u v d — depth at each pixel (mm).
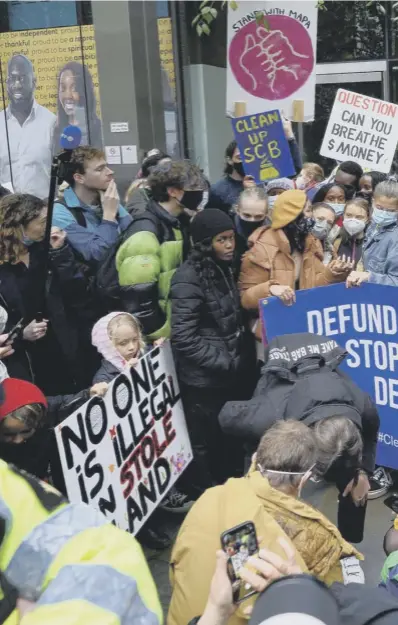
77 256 4293
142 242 4109
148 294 4117
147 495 3748
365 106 6473
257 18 5551
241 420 3268
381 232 4809
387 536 3113
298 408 3107
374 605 1518
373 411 3340
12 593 1130
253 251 4520
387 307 4305
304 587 1152
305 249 4617
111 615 1059
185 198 4254
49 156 7008
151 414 3826
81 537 1169
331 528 2465
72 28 6746
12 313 3742
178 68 8125
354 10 10500
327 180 7137
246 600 1659
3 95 6992
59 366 4090
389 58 10555
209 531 2129
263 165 5312
